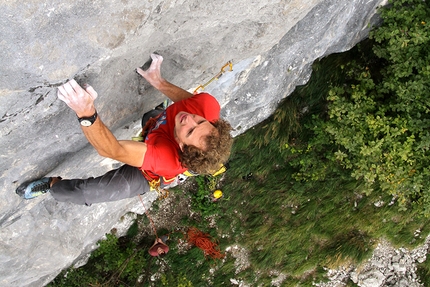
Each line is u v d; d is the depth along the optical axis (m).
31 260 5.08
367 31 5.80
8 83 2.09
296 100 6.61
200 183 7.37
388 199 7.04
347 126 6.05
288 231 7.31
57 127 2.72
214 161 2.57
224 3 2.71
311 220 7.26
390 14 5.28
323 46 5.19
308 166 7.03
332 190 7.13
